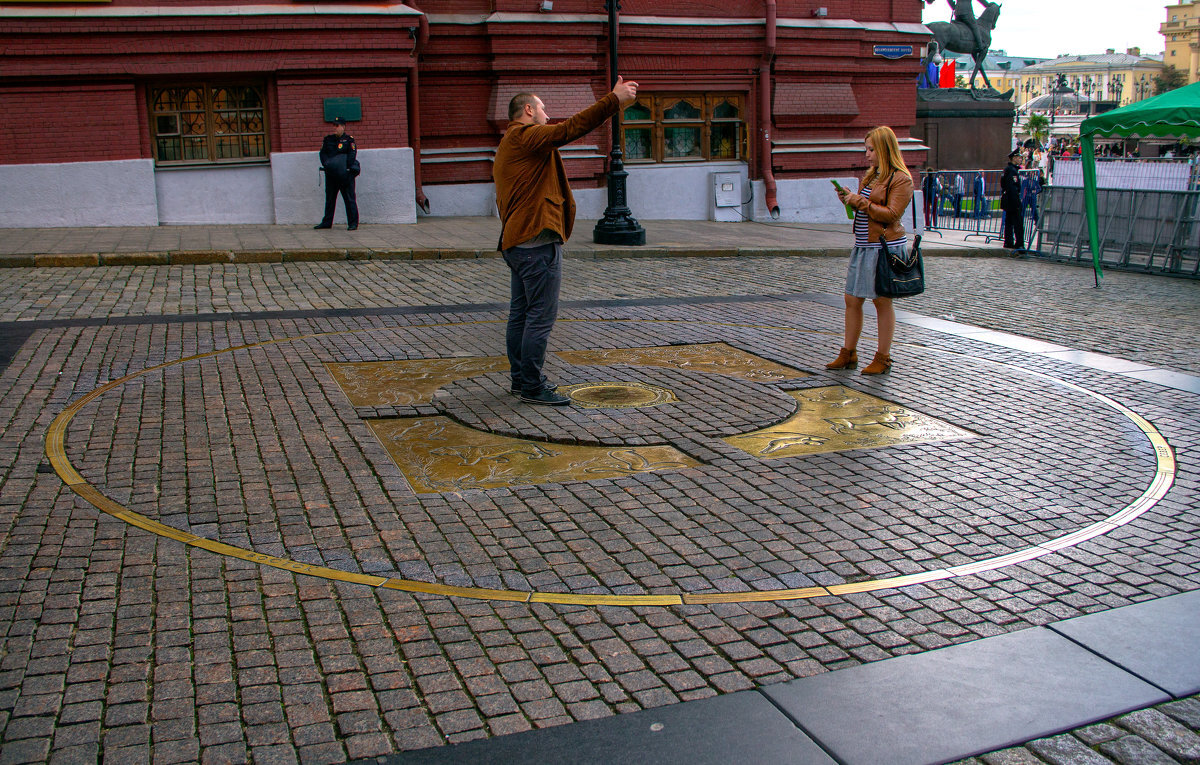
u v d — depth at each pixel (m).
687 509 4.98
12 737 3.00
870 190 7.69
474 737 3.07
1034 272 15.52
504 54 18.16
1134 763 3.01
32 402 6.55
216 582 4.07
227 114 16.16
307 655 3.53
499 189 6.52
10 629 3.65
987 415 6.77
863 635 3.75
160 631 3.66
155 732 3.05
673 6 19.66
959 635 3.76
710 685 3.39
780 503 5.08
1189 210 14.98
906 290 7.65
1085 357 8.68
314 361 7.86
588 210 19.52
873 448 6.01
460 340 8.77
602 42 19.22
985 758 3.02
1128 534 4.75
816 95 21.28
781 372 7.90
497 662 3.51
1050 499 5.19
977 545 4.60
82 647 3.54
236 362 7.75
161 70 15.38
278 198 16.27
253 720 3.13
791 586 4.15
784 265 14.55
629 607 3.94
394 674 3.42
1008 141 28.97
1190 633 3.78
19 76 14.83
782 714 3.22
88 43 15.02
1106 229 16.31
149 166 15.65
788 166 21.30
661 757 2.99
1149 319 10.80
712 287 12.30
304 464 5.50
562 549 4.47
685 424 6.38
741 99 20.91
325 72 16.08
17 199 15.16
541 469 5.54
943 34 29.66
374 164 16.58
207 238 14.25
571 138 6.23
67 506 4.83
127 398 6.70
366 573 4.19
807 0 20.94
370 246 13.88
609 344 8.81
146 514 4.75
